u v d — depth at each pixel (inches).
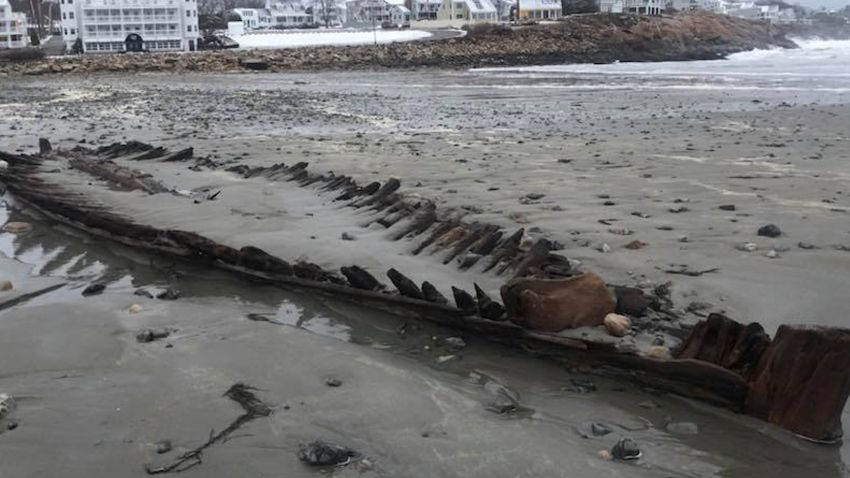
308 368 197.2
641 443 159.5
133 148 564.1
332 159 537.0
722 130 687.1
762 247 286.7
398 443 157.0
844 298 230.7
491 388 186.4
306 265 268.4
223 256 289.7
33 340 219.0
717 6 7475.4
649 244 295.6
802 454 154.8
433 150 584.1
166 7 3939.5
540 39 3361.2
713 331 185.6
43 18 5885.8
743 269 260.7
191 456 151.8
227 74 2401.6
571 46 3312.0
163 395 181.2
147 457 151.8
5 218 401.4
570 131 720.3
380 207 363.6
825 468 149.2
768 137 627.8
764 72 1831.9
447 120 868.0
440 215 351.6
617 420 170.7
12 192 453.1
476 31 3553.2
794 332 163.0
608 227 322.3
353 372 194.9
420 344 219.6
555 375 196.9
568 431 165.3
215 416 169.8
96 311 245.0
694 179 434.0
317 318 244.2
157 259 315.0
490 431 163.0
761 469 148.9
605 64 2920.8
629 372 191.3
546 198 388.2
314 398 179.2
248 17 6171.3
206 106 1088.8
